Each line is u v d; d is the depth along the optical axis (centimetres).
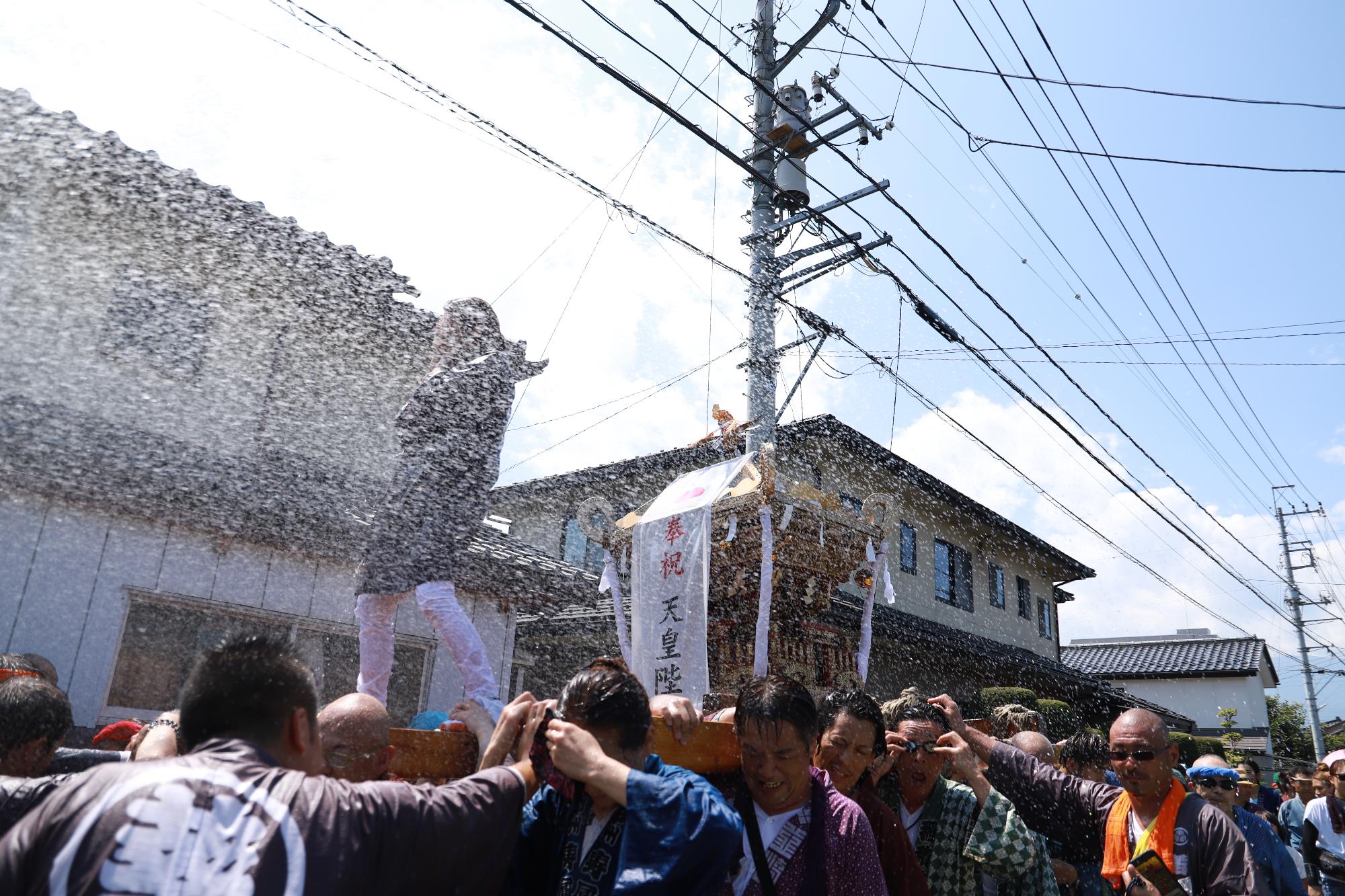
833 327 837
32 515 527
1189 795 284
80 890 118
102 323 571
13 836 127
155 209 566
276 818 129
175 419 597
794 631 513
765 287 738
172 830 124
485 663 356
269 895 121
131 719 557
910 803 295
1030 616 1858
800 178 849
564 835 188
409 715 722
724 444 634
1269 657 2827
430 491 365
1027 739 374
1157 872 247
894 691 1405
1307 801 662
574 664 1201
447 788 150
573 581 852
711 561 498
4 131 507
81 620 539
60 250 555
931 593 1505
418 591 358
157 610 583
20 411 520
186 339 610
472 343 392
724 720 243
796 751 212
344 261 642
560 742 170
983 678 1645
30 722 219
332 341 681
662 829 161
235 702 147
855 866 209
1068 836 329
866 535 507
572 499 1404
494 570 769
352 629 675
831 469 1327
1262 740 2459
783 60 859
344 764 185
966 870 272
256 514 590
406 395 720
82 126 521
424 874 138
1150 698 2633
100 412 566
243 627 621
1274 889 356
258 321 645
